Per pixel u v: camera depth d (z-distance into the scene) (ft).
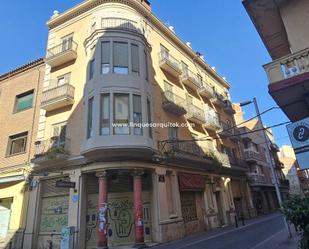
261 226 63.21
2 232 56.75
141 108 51.19
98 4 61.67
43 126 59.31
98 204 48.03
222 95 102.73
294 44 30.22
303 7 30.78
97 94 49.85
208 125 78.33
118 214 49.67
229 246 38.32
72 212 48.44
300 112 32.78
